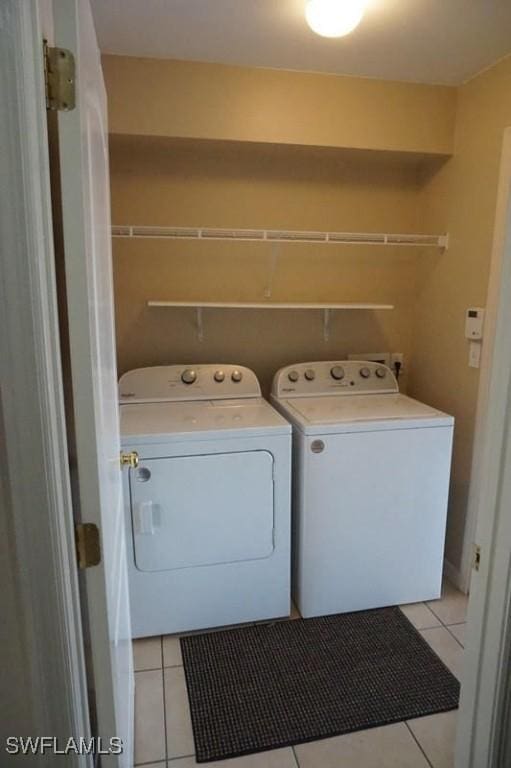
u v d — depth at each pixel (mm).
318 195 2531
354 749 1552
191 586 2021
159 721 1645
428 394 2619
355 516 2098
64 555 787
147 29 1820
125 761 1242
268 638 2037
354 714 1667
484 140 2115
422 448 2102
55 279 750
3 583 802
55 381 744
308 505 2043
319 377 2514
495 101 2045
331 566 2125
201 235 2309
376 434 2043
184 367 2418
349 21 1566
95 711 955
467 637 1093
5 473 754
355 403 2350
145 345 2523
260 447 1970
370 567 2166
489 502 987
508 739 1052
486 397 2133
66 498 787
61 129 741
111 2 1633
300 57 2039
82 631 884
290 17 1737
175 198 2408
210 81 2102
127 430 1910
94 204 960
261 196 2479
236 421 2043
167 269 2473
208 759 1520
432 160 2480
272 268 2525
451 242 2369
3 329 688
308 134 2213
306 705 1703
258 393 2449
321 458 2014
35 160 671
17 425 717
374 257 2662
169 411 2211
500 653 999
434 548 2215
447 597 2314
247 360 2635
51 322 728
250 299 2572
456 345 2352
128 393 2328
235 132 2160
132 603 1982
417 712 1674
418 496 2143
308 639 2029
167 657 1935
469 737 1109
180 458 1906
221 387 2424
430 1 1611
